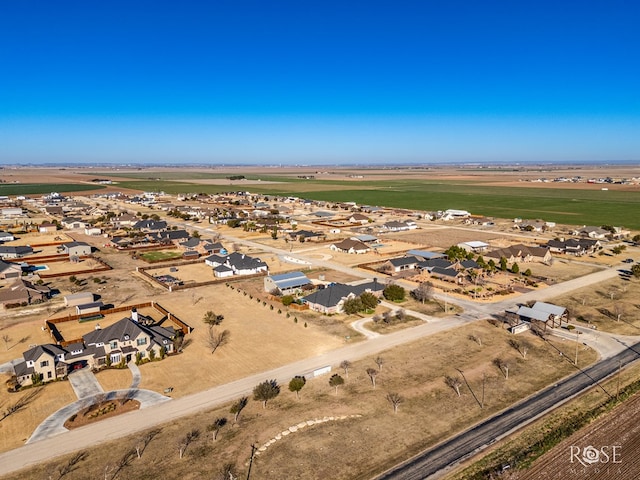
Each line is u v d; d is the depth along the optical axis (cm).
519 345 7538
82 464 4638
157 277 11738
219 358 7100
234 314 9069
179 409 5659
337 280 11550
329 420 5378
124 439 5050
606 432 5094
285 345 7581
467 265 12406
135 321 7569
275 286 10400
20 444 4975
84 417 5481
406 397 5891
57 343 7594
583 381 6297
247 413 5559
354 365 6831
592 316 8862
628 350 7312
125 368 6781
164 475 4466
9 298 9431
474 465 4541
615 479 4334
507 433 5075
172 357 7150
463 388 6125
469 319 8756
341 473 4462
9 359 7069
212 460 4678
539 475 4397
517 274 12094
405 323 8550
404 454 4741
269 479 4394
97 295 10300
